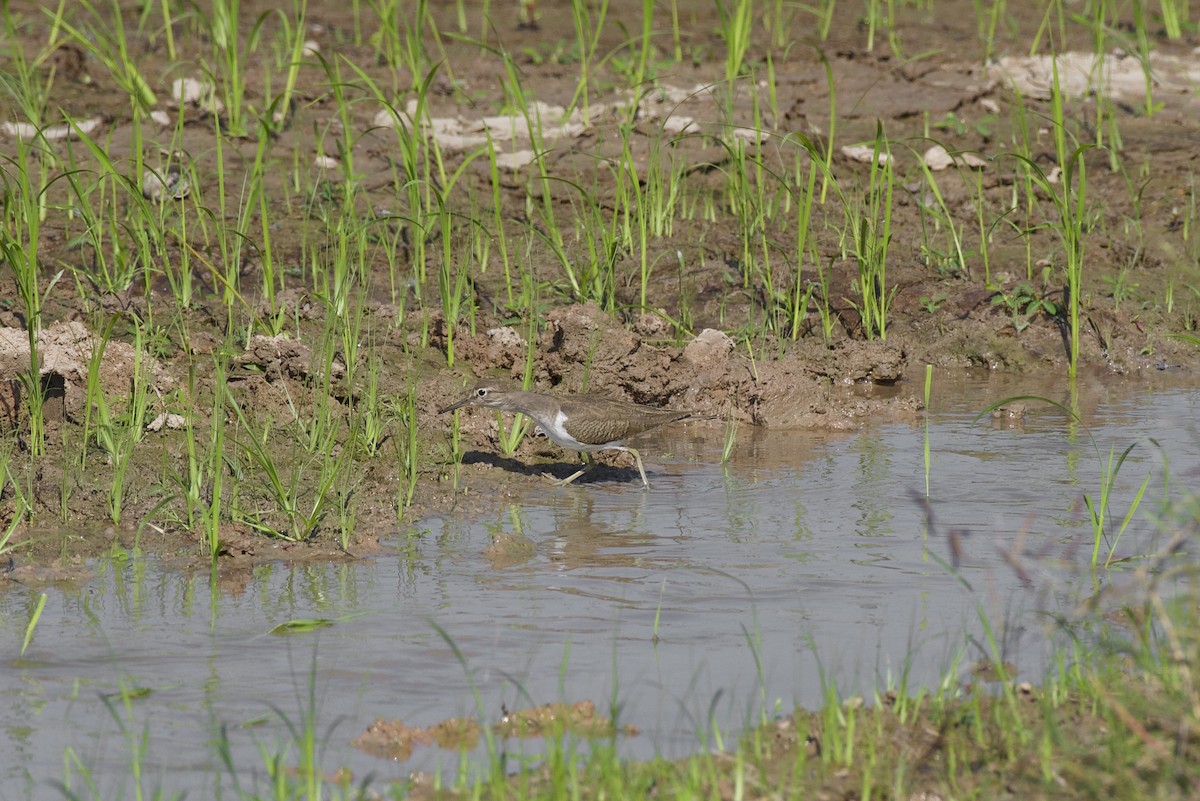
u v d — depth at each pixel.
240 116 23.53
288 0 31.20
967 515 13.05
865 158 23.50
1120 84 27.47
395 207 21.22
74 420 14.72
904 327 19.66
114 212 18.19
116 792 8.19
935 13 32.53
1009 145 24.31
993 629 10.42
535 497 13.84
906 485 14.04
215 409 12.75
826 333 18.91
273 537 12.40
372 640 10.30
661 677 9.70
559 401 14.07
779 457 15.20
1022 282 20.02
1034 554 11.98
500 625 10.59
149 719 9.09
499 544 12.20
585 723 8.98
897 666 9.83
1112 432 15.83
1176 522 12.45
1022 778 8.08
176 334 17.03
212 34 25.34
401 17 30.56
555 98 25.98
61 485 13.10
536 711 9.08
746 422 16.70
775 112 21.97
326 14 30.69
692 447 15.67
